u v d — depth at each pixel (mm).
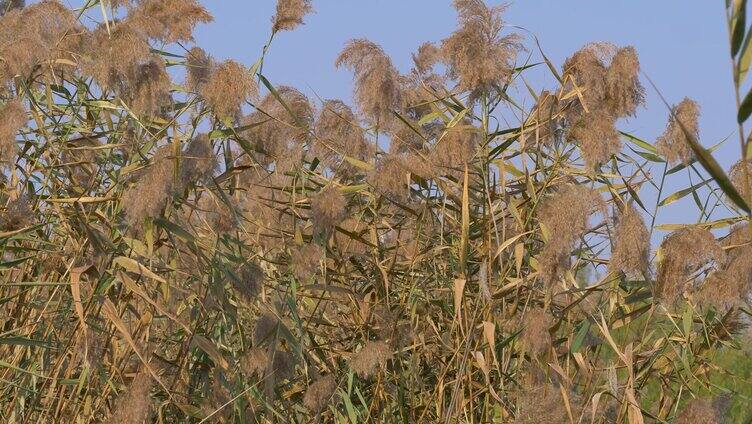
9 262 4695
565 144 5191
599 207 4781
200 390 5125
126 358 4980
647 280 4809
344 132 5500
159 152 4770
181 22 5168
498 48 5297
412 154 5277
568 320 5176
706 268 5020
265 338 4863
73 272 4543
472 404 4961
